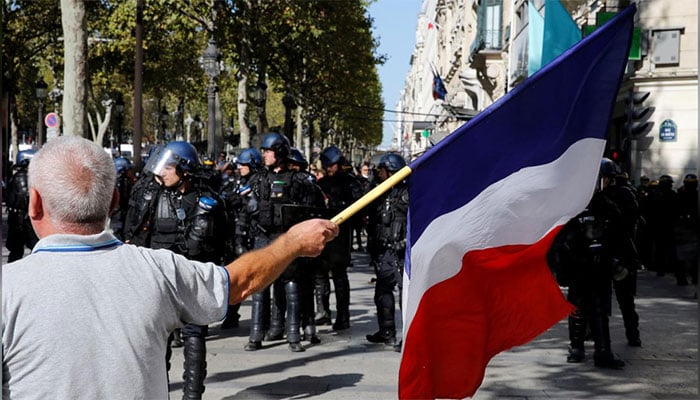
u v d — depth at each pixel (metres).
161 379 2.42
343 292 10.06
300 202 8.85
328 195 11.87
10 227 12.77
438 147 3.79
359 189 11.88
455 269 3.88
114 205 2.58
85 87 16.77
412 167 3.74
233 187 11.04
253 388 7.16
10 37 39.56
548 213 3.93
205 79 43.75
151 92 51.72
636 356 8.68
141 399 2.34
